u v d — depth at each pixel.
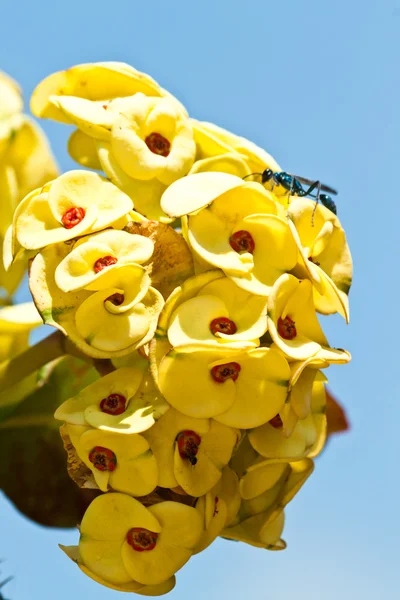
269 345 0.67
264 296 0.66
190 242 0.67
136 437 0.66
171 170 0.69
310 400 0.68
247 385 0.67
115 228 0.67
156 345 0.66
